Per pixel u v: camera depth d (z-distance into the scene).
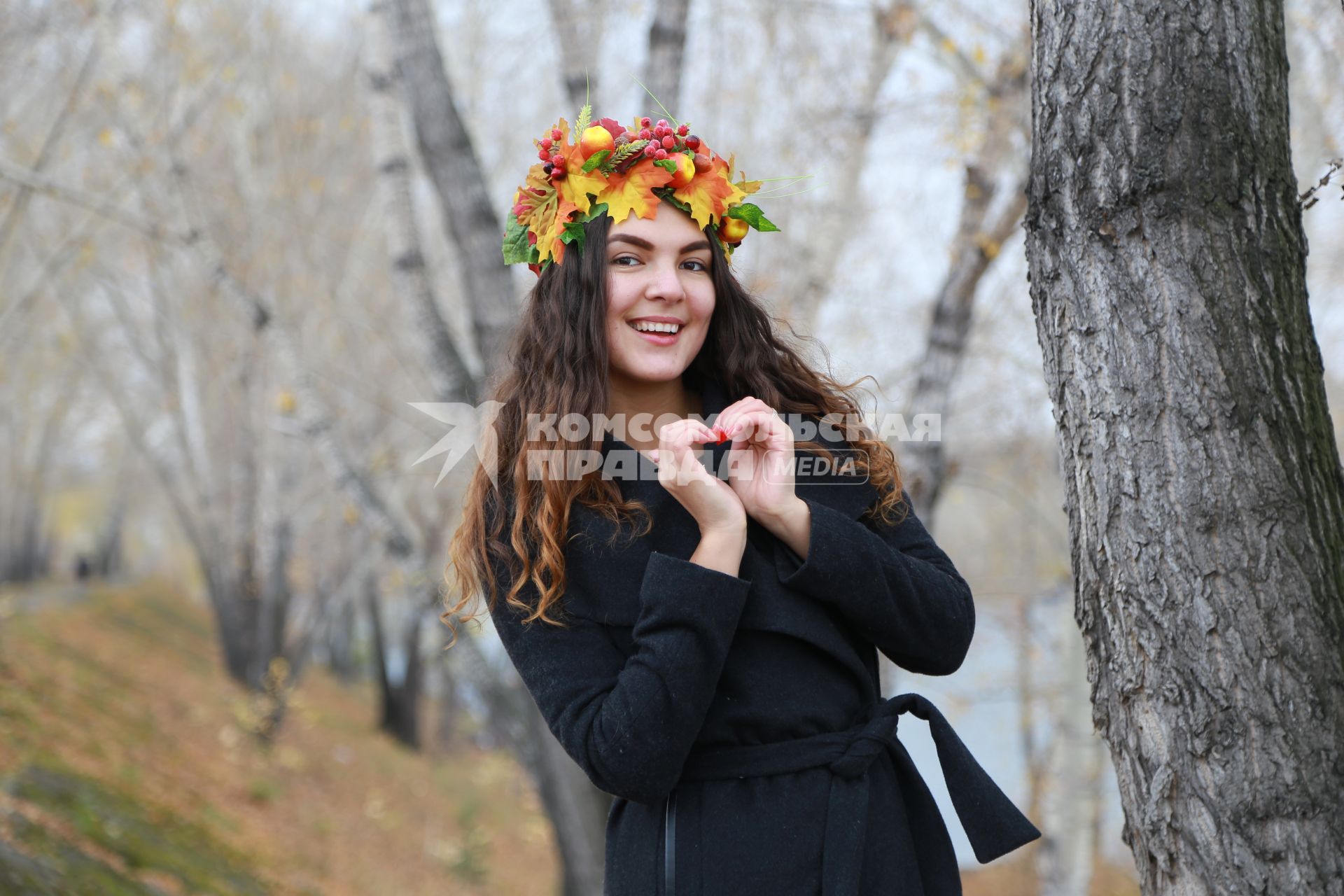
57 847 7.39
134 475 34.19
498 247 5.47
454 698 25.80
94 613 23.08
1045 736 13.79
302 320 14.20
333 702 25.31
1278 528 1.67
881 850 1.66
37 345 18.80
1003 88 6.02
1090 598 1.82
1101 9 1.75
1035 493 12.83
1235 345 1.69
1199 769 1.69
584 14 6.37
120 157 11.09
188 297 15.84
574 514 1.72
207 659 25.47
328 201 14.85
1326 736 1.65
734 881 1.60
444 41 11.94
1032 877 14.31
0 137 12.12
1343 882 1.63
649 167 1.76
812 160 7.19
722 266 1.87
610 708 1.59
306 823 13.81
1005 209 5.73
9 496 31.06
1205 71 1.71
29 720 10.65
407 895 13.04
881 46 7.24
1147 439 1.72
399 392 15.69
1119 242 1.75
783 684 1.68
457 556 1.81
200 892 8.53
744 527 1.65
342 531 18.45
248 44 13.47
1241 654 1.66
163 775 11.98
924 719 1.79
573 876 6.07
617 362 1.79
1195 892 1.70
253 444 18.73
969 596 1.83
